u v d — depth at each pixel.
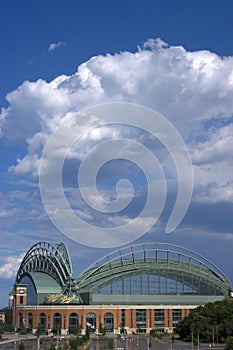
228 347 198.25
